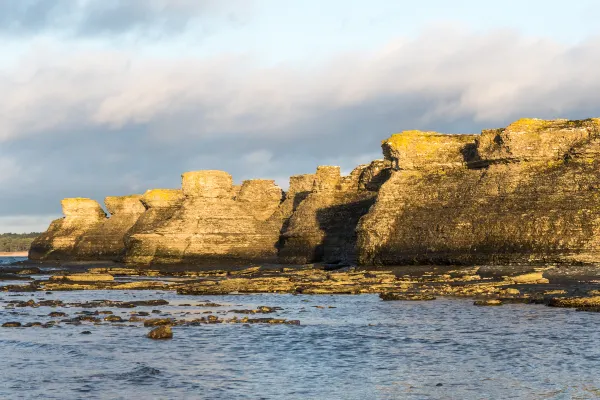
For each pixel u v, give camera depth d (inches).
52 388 1354.6
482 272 3208.7
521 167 3521.2
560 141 3491.6
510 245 3282.5
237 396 1282.0
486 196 3523.6
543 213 3267.7
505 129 3614.7
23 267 5285.4
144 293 3181.6
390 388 1316.4
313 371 1465.3
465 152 3902.6
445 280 3093.0
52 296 3080.7
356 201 4692.4
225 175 5162.4
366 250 3811.5
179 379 1409.9
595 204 3176.7
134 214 6259.8
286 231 4938.5
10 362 1587.1
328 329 1968.5
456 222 3521.2
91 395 1304.1
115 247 6117.1
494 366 1457.9
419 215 3732.8
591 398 1217.4
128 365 1544.0
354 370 1465.3
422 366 1482.5
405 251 3673.7
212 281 3486.7
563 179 3329.2
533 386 1298.0
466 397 1245.7
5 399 1282.0
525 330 1839.3
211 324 2085.4
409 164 4005.9
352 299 2689.5
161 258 4926.2
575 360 1483.8
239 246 4972.9
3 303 2758.4
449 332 1860.2
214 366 1524.4
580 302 2224.4
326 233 4675.2
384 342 1756.9
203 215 5034.5
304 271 3892.7
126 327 2062.0
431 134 4128.9
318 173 4945.9
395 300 2588.6
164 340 1835.6
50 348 1743.4
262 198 5767.7
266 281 3339.1
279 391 1312.7
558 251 3147.1
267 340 1817.2
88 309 2504.9
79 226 6638.8
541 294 2469.2
